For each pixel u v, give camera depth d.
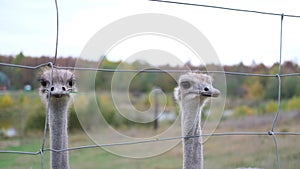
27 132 10.48
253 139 12.62
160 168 10.80
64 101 4.56
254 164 10.09
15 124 10.89
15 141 9.90
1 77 11.79
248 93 15.86
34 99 11.34
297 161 10.17
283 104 15.69
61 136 4.59
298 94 15.62
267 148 11.50
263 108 15.59
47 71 4.39
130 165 10.60
